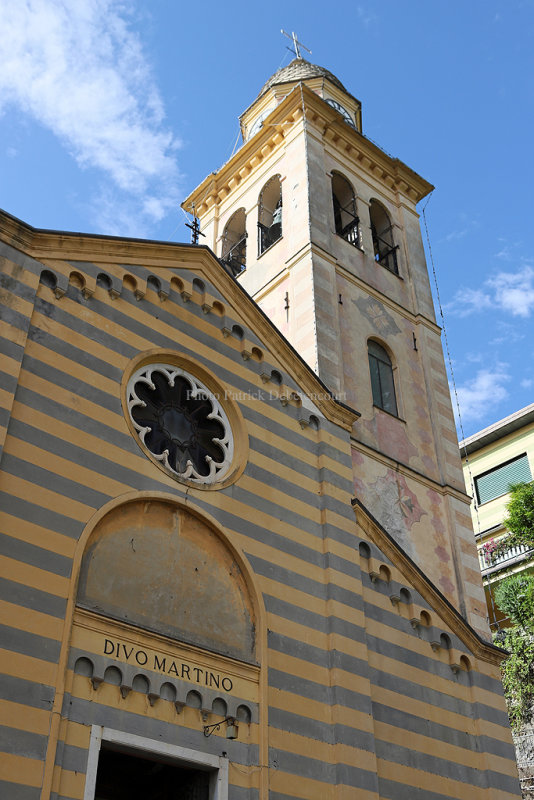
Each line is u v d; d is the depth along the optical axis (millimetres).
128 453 17125
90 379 17312
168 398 19203
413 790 18438
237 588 17750
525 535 37531
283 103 31984
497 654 22438
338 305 27203
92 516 15805
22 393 16062
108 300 18703
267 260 29438
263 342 21719
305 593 18750
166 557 16891
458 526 25547
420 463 26266
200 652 16188
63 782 13383
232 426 19891
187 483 17938
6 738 13000
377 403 26672
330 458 21297
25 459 15445
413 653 20516
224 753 15609
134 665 15141
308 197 29016
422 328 29703
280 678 17188
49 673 13883
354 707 17859
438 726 19922
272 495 19500
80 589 15281
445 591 24016
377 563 20969
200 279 21000
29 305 17000
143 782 16562
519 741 30906
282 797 15867
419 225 33156
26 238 17781
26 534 14773
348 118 36031
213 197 34656
